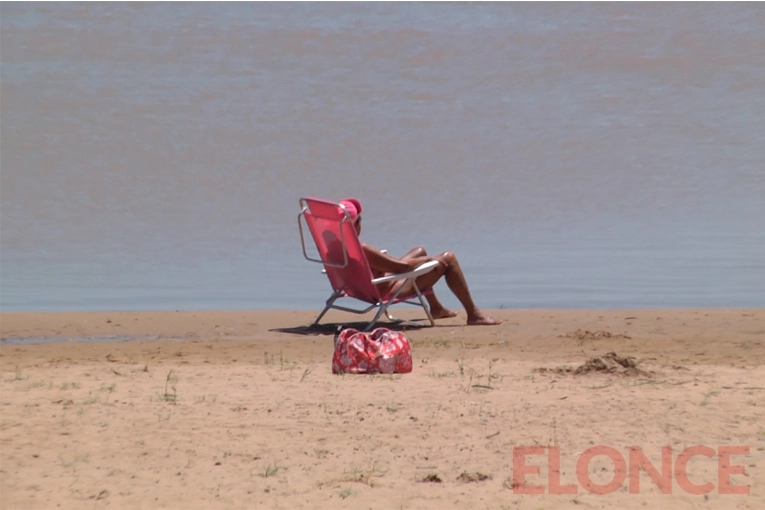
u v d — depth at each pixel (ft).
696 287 153.69
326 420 78.74
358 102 306.14
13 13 367.25
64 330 127.54
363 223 208.13
